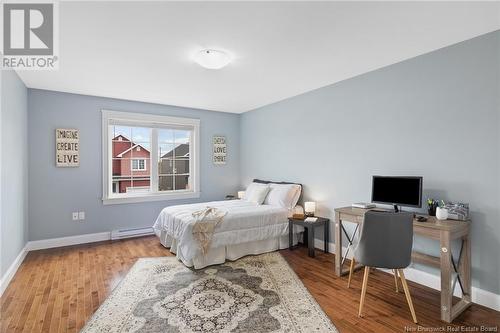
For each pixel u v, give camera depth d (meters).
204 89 4.07
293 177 4.56
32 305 2.38
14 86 3.19
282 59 2.94
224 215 3.52
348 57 2.90
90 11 2.00
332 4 1.93
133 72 3.30
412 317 2.18
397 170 3.08
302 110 4.36
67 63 3.00
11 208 3.04
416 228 2.36
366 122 3.40
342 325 2.10
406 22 2.19
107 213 4.55
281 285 2.78
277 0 1.88
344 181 3.69
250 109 5.57
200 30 2.29
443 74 2.68
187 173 5.49
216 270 3.18
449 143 2.65
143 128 4.99
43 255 3.72
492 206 2.37
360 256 2.29
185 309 2.31
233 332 1.99
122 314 2.23
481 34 2.41
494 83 2.36
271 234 3.83
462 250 2.46
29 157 3.94
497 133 2.34
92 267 3.28
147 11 2.00
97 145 4.45
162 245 4.19
